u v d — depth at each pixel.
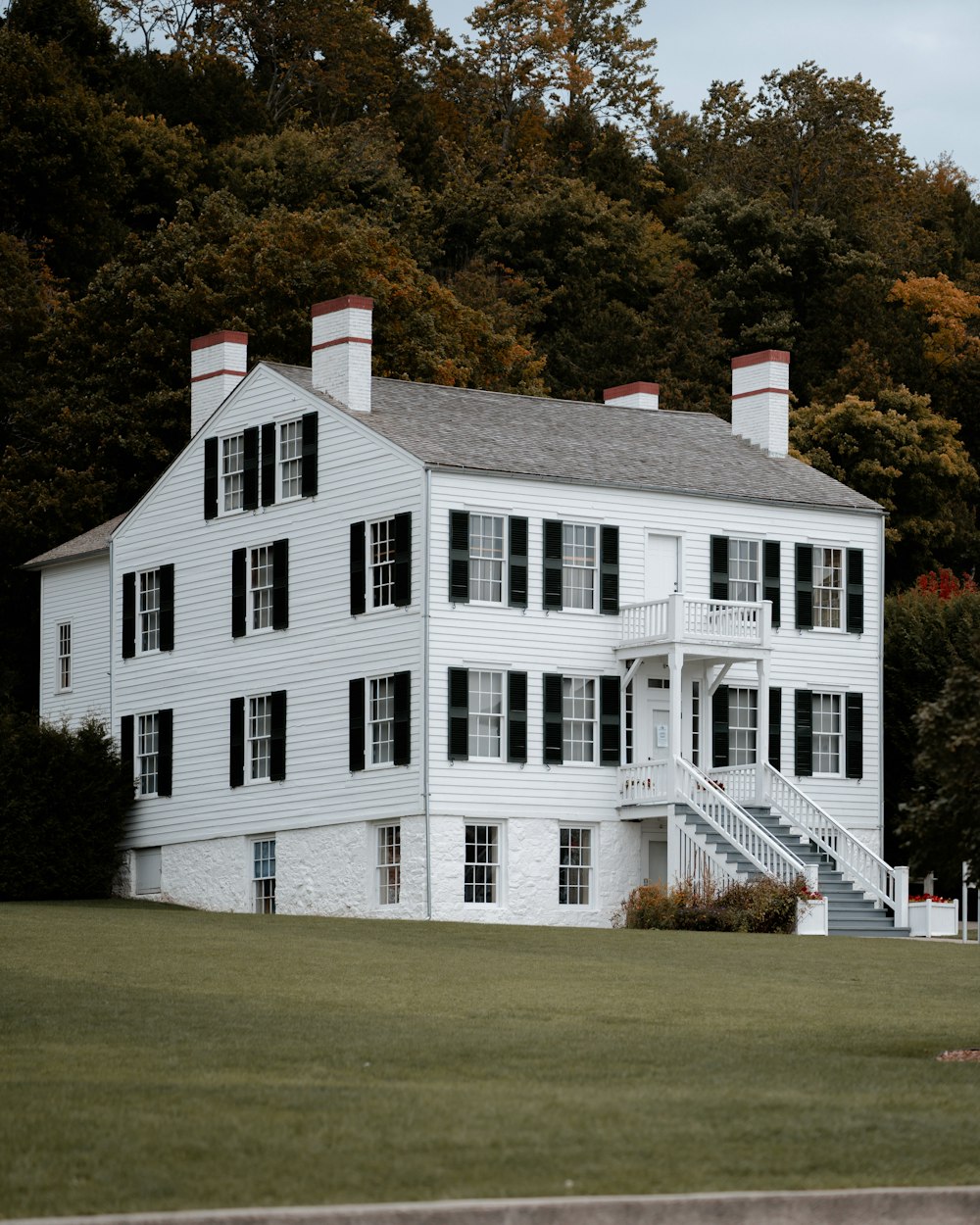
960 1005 30.47
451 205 105.25
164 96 105.56
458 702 53.53
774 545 59.59
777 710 58.97
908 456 91.00
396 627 54.16
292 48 117.12
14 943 37.44
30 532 72.81
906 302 106.75
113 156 93.38
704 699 57.47
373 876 54.50
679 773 54.25
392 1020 26.73
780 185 115.88
